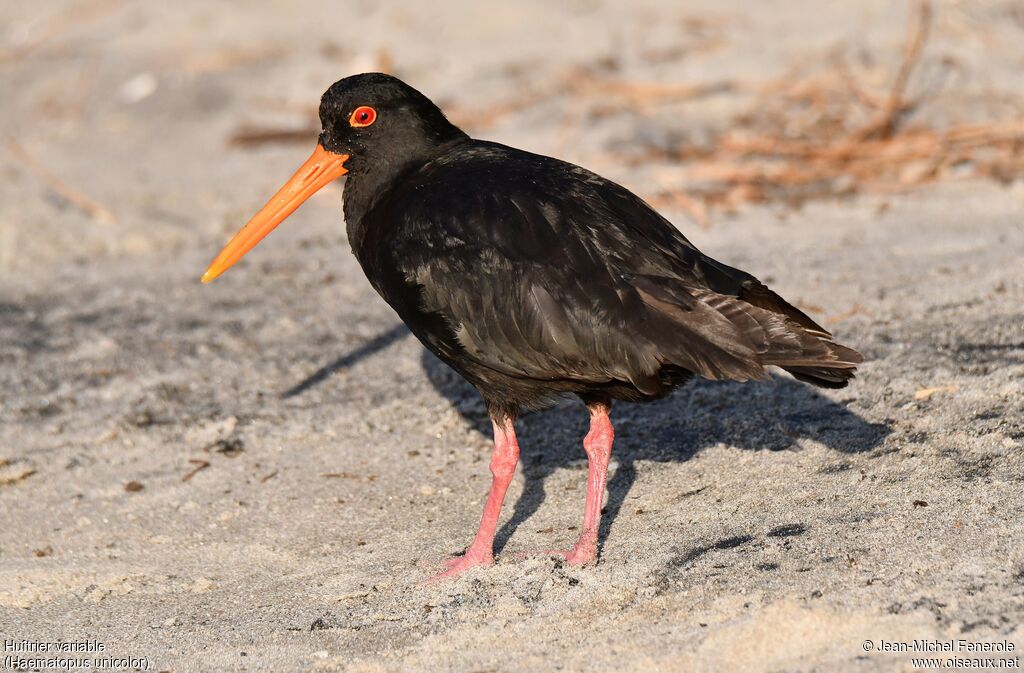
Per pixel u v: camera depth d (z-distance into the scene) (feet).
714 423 36.78
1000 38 69.72
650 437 36.78
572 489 35.04
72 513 36.83
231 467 38.70
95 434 41.50
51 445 41.01
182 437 40.86
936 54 68.08
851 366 27.68
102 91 83.41
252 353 46.52
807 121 63.87
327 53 84.48
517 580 29.84
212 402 43.04
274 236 58.44
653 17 83.56
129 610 31.12
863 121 62.90
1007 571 26.48
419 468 37.42
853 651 24.66
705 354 27.84
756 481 33.09
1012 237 48.06
